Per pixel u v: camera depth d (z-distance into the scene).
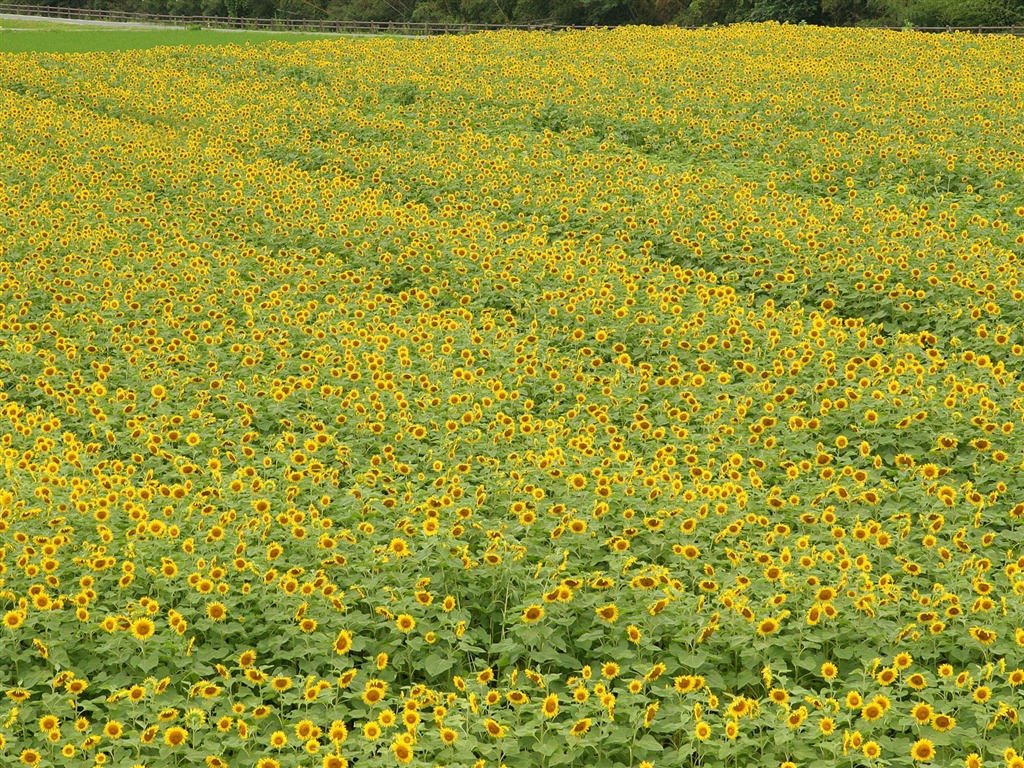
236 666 6.56
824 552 7.14
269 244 16.89
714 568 7.47
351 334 12.53
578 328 12.41
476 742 5.62
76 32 56.56
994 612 6.63
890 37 35.31
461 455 9.56
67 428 10.65
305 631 6.57
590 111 24.36
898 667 5.93
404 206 18.97
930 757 5.29
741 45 34.34
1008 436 9.28
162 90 30.38
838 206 16.55
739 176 19.55
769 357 11.64
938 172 18.73
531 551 7.56
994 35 35.50
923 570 7.16
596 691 5.67
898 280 13.59
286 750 5.81
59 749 5.81
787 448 9.45
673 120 23.06
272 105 27.56
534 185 19.02
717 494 7.95
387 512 8.22
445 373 11.41
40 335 13.09
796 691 5.87
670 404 10.66
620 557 7.15
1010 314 12.38
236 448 10.12
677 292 13.19
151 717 5.89
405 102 28.14
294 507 8.06
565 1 73.31
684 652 6.49
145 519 7.53
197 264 15.16
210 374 11.70
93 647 6.59
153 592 7.16
